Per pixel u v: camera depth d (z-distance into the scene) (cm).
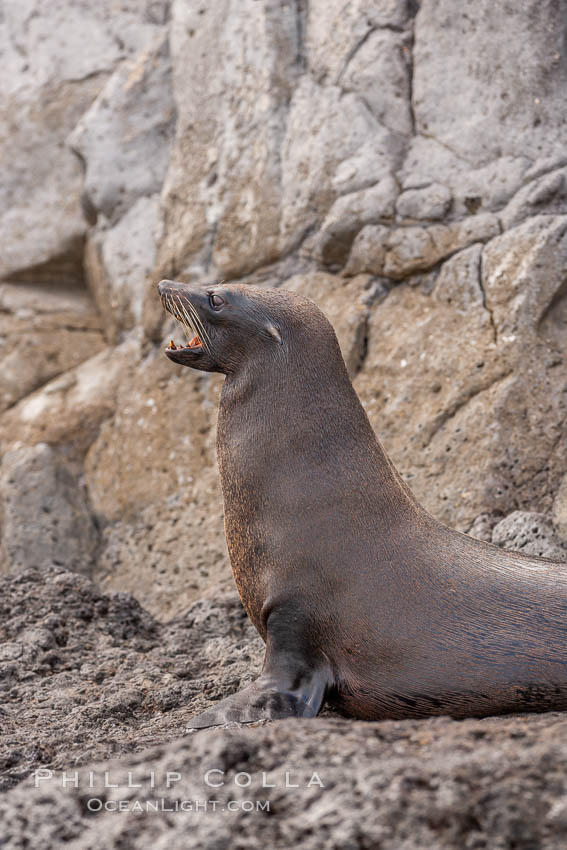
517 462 2631
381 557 1730
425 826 1145
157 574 3159
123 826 1234
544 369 2700
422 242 3014
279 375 1858
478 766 1204
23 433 3653
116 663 2267
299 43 3425
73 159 4259
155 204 3947
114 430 3559
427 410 2828
